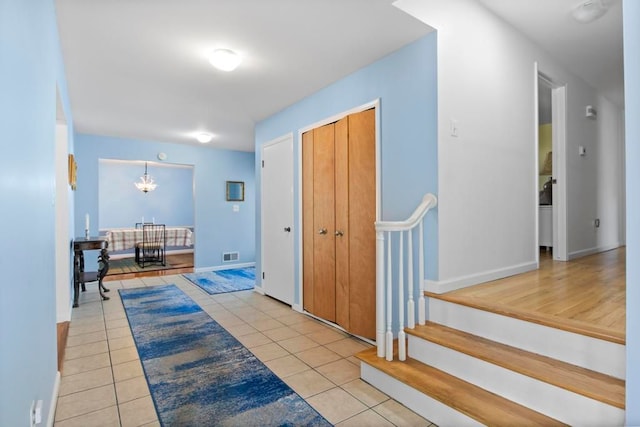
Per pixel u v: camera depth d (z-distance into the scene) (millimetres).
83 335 3004
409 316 2170
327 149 3322
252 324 3322
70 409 1871
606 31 2859
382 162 2697
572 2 2480
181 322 3381
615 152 4672
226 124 4820
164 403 1931
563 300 2064
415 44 2438
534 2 2486
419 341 2086
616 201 4691
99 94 3557
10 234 1033
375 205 2773
